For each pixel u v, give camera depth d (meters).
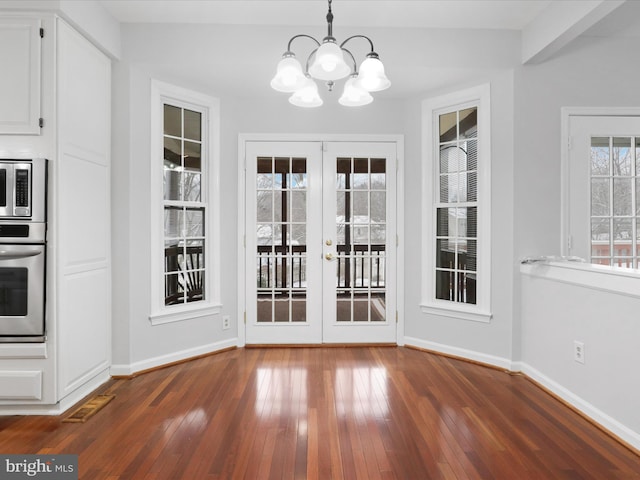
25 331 2.49
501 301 3.38
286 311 4.07
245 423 2.39
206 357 3.68
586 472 1.92
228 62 3.29
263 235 4.05
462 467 1.96
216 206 3.85
